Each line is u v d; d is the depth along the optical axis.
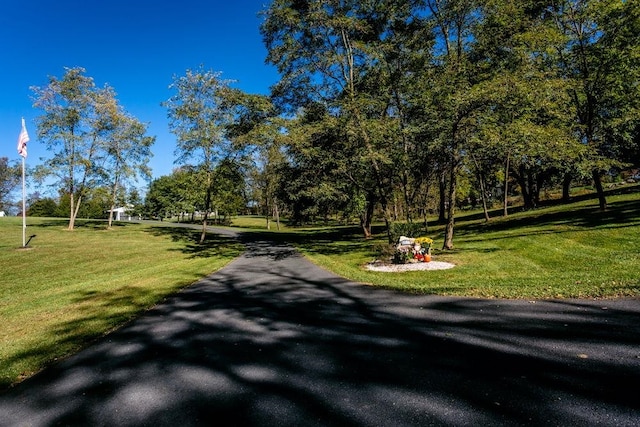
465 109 13.25
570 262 10.88
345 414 3.32
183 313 7.79
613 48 17.73
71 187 35.28
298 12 17.45
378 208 42.44
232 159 26.59
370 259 15.73
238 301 8.72
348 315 6.89
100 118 34.44
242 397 3.79
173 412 3.56
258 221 69.88
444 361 4.41
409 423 3.11
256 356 4.99
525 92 12.41
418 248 13.21
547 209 27.56
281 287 10.32
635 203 20.98
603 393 3.41
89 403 3.87
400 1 16.47
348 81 17.66
